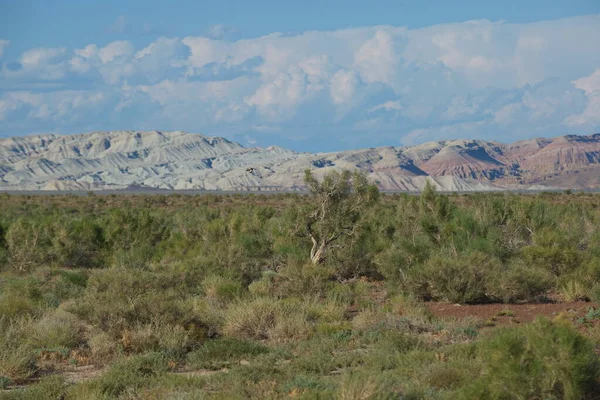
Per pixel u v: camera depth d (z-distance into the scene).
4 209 117.56
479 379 13.80
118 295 25.28
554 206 57.31
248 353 20.91
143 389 16.25
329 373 18.12
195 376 17.56
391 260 34.00
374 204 40.81
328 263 39.66
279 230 47.66
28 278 38.66
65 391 16.67
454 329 23.05
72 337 23.44
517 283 29.55
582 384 13.23
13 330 22.38
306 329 23.91
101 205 147.38
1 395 16.31
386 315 25.38
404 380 16.05
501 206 45.50
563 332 13.58
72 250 49.66
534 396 13.36
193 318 24.33
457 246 37.91
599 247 37.25
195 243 50.41
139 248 48.38
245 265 39.06
